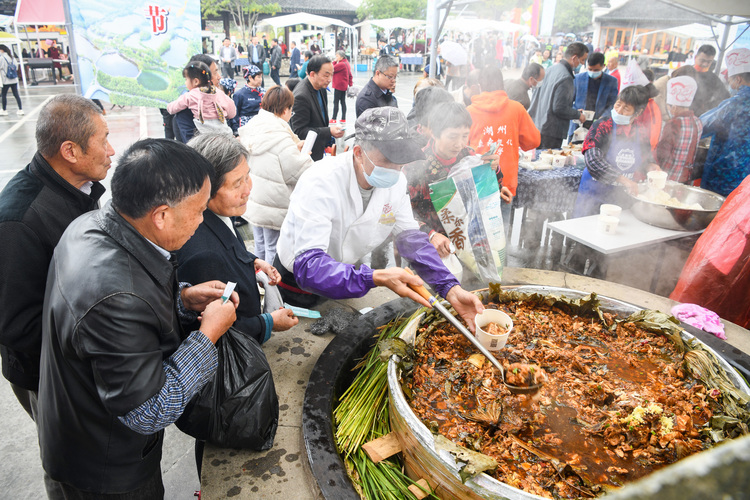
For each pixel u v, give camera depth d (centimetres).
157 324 128
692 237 371
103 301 116
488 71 408
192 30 318
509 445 140
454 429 147
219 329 144
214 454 165
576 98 592
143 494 150
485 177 252
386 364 181
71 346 119
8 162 757
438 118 243
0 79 1131
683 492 19
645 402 155
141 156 121
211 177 134
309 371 204
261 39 2070
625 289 267
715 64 575
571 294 213
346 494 142
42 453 140
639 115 391
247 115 660
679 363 175
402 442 150
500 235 259
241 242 229
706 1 419
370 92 466
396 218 221
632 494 19
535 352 184
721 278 276
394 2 2764
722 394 153
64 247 128
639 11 703
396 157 175
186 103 495
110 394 119
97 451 134
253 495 150
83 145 166
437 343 189
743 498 18
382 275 174
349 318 234
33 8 405
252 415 159
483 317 186
